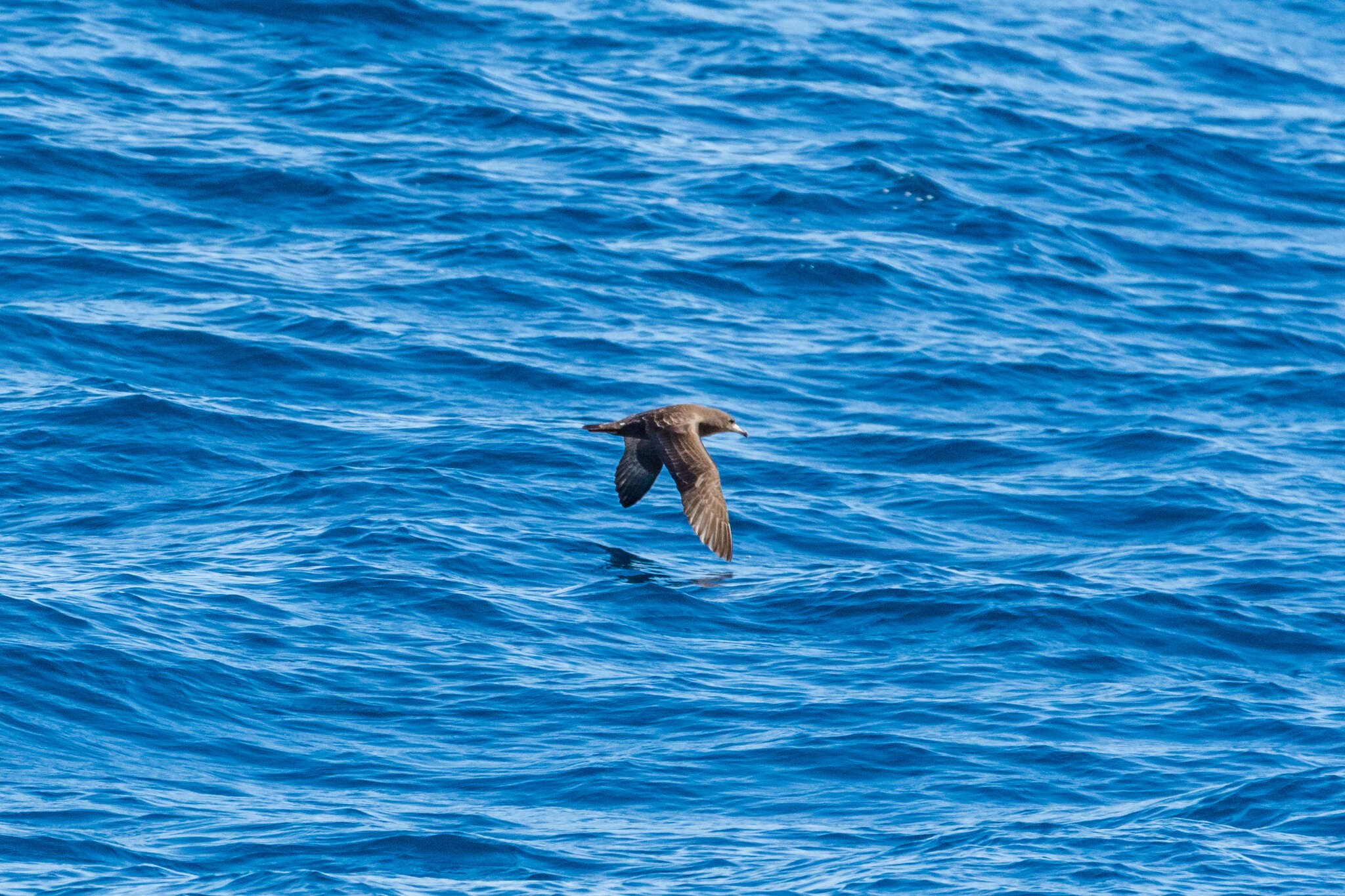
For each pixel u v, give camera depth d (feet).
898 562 103.24
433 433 119.75
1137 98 231.91
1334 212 192.44
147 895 61.52
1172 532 111.55
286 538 100.53
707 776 74.64
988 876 64.39
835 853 67.26
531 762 75.46
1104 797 73.36
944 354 143.43
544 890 63.41
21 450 112.57
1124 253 174.09
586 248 159.84
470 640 87.92
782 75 216.74
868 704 82.53
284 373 129.39
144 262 148.36
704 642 90.07
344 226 161.07
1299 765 76.23
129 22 211.61
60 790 70.44
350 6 220.64
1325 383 143.33
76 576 92.79
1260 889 63.10
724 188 177.47
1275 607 97.86
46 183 162.09
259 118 186.09
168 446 114.62
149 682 79.87
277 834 67.51
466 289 148.36
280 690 80.89
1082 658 89.45
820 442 124.47
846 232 169.58
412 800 71.51
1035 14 273.33
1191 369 145.89
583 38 226.17
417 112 190.80
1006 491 116.98
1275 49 269.64
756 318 149.38
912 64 230.07
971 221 174.91
